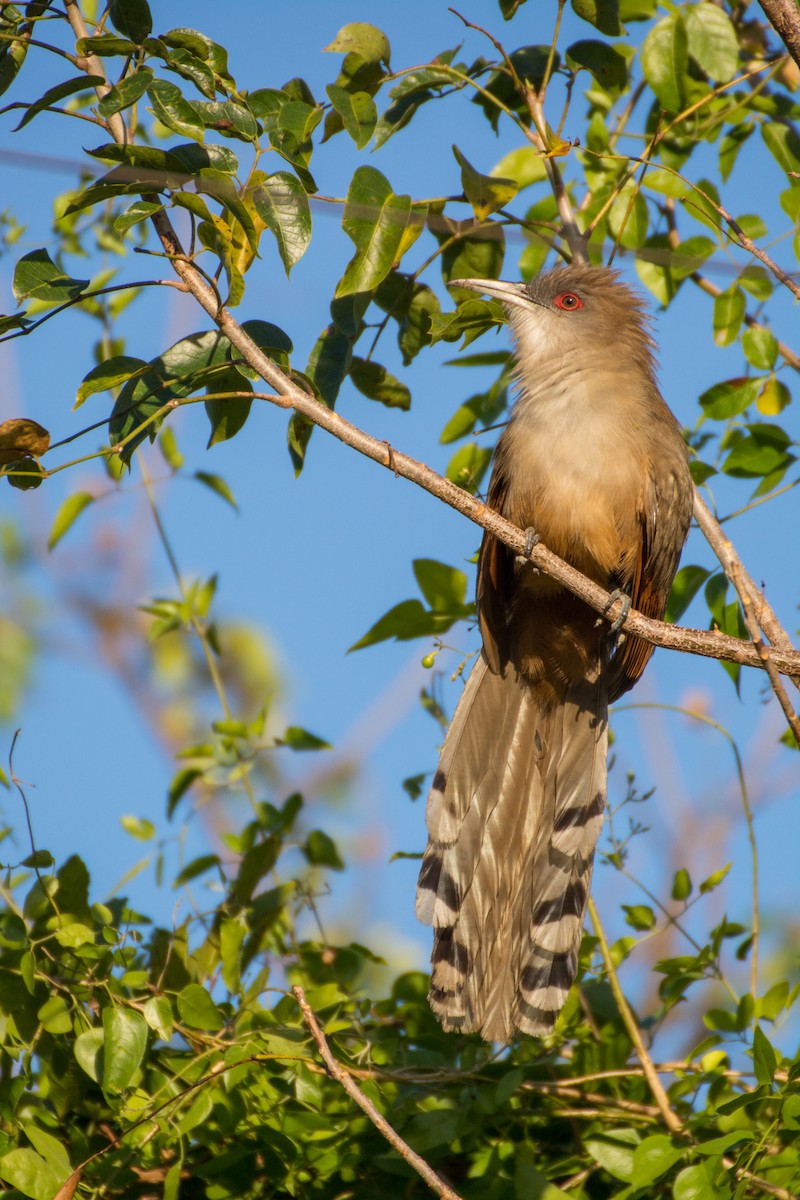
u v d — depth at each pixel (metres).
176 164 7.86
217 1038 8.88
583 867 10.33
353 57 10.09
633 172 10.73
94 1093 9.08
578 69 10.98
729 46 11.20
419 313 10.60
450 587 11.12
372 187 8.54
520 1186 8.41
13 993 8.83
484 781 10.73
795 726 7.48
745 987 12.48
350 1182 8.91
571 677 11.20
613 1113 9.16
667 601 11.58
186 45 8.65
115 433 8.80
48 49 8.48
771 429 10.71
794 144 11.59
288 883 10.37
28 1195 7.96
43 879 9.15
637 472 11.01
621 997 9.45
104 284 12.23
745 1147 8.24
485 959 9.95
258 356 8.23
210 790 11.21
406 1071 9.31
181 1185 9.02
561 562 9.20
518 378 11.74
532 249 12.42
